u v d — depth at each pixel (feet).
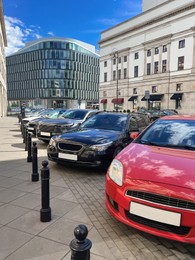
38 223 10.75
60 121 31.19
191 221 8.16
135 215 9.27
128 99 159.12
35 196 13.82
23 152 26.99
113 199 10.07
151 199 8.85
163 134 13.76
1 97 125.80
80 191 14.80
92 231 10.19
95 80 286.87
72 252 5.14
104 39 177.47
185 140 12.85
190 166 9.63
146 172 9.53
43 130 30.81
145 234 10.06
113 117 23.32
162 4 134.10
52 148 19.15
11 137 40.52
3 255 8.53
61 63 251.19
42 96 256.93
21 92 282.36
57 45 249.34
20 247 8.99
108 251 8.89
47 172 10.82
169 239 9.16
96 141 18.06
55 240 9.45
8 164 21.24
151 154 11.16
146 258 8.55
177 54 127.85
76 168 19.98
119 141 19.35
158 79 137.80
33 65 263.29
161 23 135.74
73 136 19.02
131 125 22.63
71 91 257.96
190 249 9.14
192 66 120.57
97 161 17.56
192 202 8.18
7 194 14.10
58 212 11.87
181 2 124.06
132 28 153.17
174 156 10.82
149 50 144.15
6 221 10.90
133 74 155.84
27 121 43.86
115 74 170.09
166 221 8.50
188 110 123.13
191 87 121.60
